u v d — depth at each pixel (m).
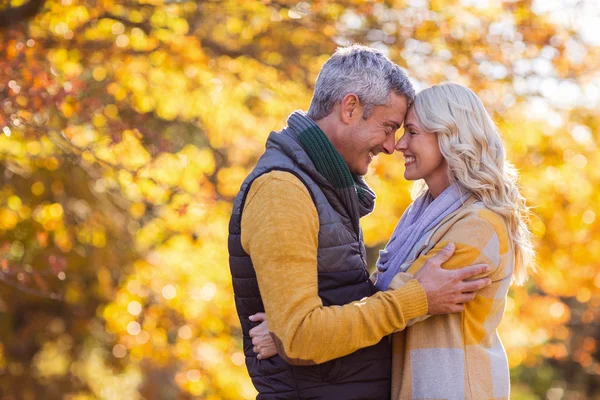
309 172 2.92
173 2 7.34
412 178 3.27
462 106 3.18
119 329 7.61
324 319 2.71
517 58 7.40
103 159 6.45
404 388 3.04
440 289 2.92
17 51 5.79
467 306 3.08
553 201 7.91
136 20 7.20
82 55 6.96
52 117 6.38
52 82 5.82
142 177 6.35
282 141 2.99
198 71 7.18
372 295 2.96
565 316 9.92
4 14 6.38
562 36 7.52
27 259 8.26
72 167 7.82
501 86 7.40
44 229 7.39
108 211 9.02
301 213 2.79
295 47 7.64
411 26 7.18
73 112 6.04
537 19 7.46
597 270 8.66
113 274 9.34
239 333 9.28
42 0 6.40
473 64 7.25
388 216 7.71
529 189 7.74
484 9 7.48
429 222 3.17
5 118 5.46
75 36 6.90
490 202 3.15
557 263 8.37
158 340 7.59
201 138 10.39
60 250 8.20
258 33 7.61
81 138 6.45
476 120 3.20
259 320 2.97
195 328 7.59
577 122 7.71
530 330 9.79
